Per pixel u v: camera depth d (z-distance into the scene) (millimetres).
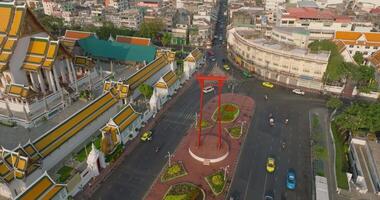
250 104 112188
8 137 88938
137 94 115312
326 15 167375
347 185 72188
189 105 110312
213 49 174625
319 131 95000
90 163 73375
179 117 102188
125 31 175625
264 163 80750
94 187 71938
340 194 70125
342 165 79062
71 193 68188
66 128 81438
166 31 182750
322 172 76938
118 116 85938
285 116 104125
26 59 101750
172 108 107938
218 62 154125
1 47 97500
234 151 85312
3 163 66438
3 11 98188
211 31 190125
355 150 79688
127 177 75375
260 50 134500
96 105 93500
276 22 185000
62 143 78625
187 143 88750
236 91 122875
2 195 69000
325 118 102750
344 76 122438
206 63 152000
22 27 97625
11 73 98250
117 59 146250
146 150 85375
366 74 119125
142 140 89250
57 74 111188
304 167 79250
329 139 91062
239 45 148750
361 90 118125
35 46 102250
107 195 69812
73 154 81875
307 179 75125
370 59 136250
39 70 100812
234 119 101312
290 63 126375
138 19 195250
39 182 61625
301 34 144625
